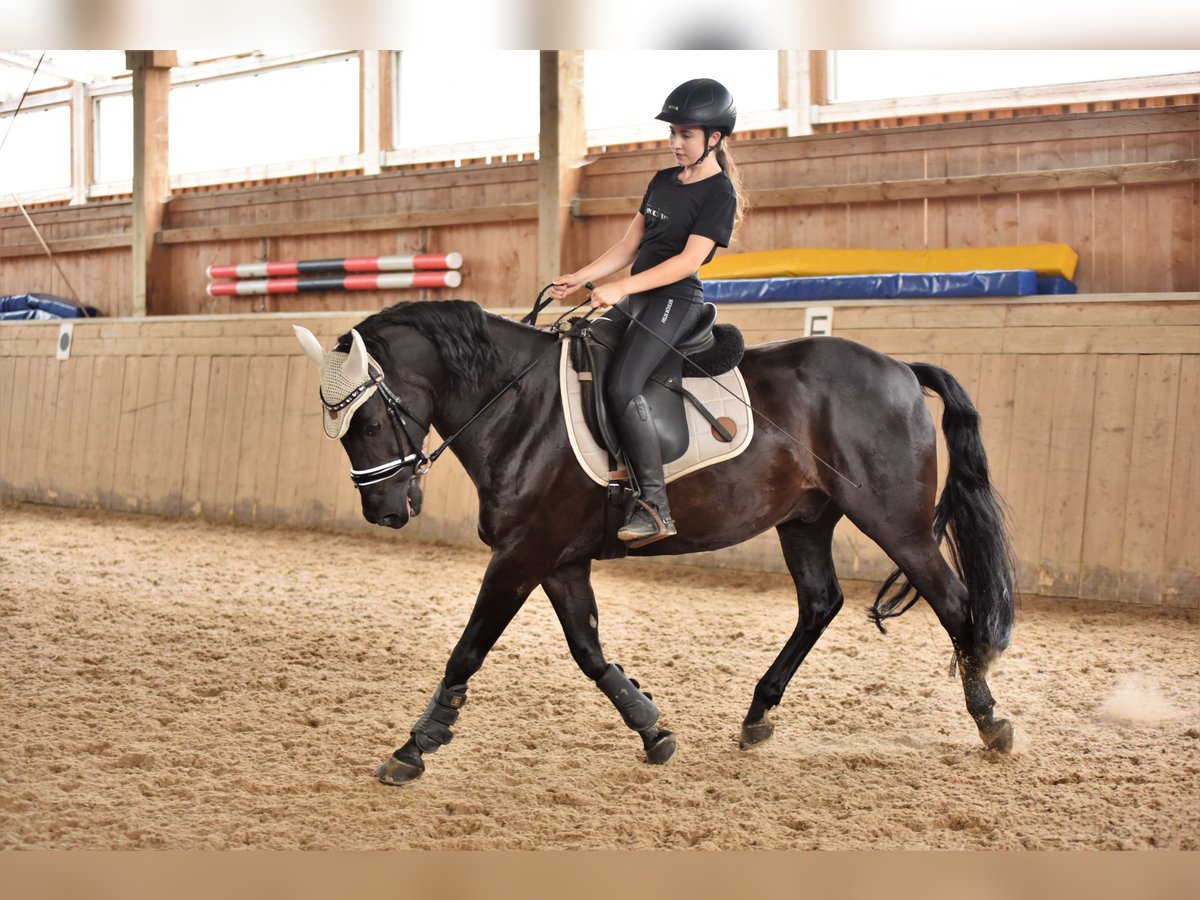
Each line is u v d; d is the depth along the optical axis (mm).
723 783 2822
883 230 6598
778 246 6941
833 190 6645
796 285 6309
